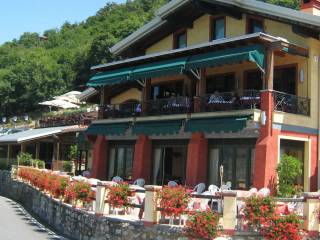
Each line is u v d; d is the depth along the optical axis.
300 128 20.88
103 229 15.19
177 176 24.08
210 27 25.50
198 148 22.02
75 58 95.06
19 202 31.23
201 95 22.20
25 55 108.31
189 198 13.34
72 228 17.62
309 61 21.27
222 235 12.48
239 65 23.61
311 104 21.39
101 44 81.75
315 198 12.73
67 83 90.19
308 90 21.33
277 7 21.44
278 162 19.66
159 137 25.14
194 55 22.03
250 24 23.72
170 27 27.36
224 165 21.62
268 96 19.61
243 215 12.53
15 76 88.31
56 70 90.94
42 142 46.91
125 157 27.73
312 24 20.12
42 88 87.81
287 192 18.67
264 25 23.02
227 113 20.59
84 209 17.44
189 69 21.59
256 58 19.27
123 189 15.48
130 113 26.47
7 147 50.47
